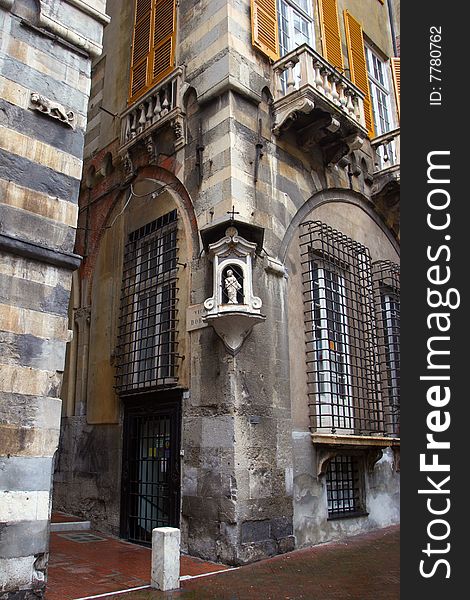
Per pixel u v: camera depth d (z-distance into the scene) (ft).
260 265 28.53
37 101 20.51
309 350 30.78
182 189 31.73
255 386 26.58
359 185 39.09
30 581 17.30
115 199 37.99
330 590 20.17
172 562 20.51
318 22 39.19
